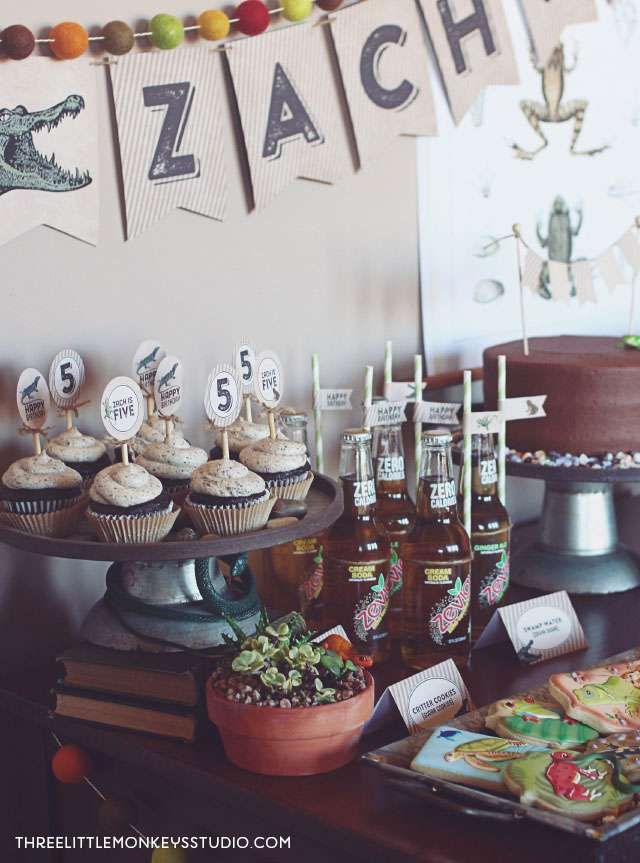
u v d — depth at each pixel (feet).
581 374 5.63
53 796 4.86
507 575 5.30
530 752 3.76
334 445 6.25
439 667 4.43
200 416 5.54
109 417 4.20
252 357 4.79
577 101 7.24
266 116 5.55
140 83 5.06
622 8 7.46
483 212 6.81
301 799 3.77
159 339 5.33
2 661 4.96
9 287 4.77
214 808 4.13
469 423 5.15
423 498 4.77
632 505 7.76
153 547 3.97
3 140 4.64
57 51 4.71
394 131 6.13
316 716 3.82
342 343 6.18
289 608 5.27
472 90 6.50
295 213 5.83
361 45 5.89
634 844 3.38
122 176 5.08
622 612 5.64
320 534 5.12
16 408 4.85
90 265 5.03
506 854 3.43
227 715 3.88
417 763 3.71
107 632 4.38
